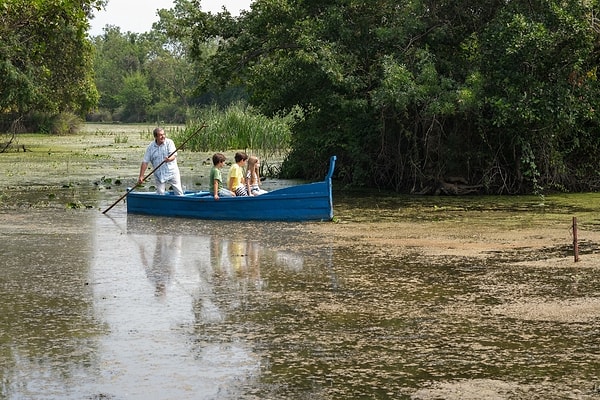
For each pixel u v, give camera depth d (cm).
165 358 880
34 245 1588
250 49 2566
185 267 1370
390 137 2511
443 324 1009
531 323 1013
